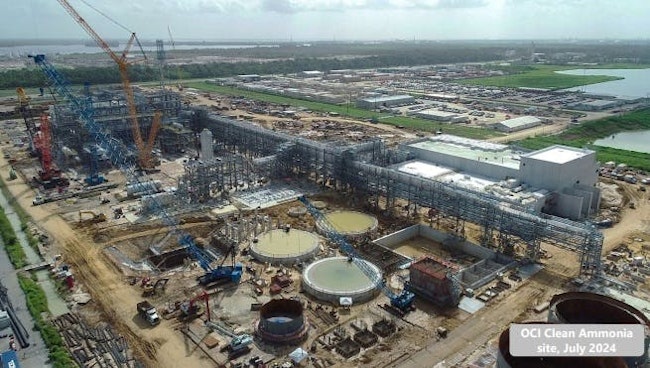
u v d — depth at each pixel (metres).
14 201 145.75
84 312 90.56
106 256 111.81
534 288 97.44
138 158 182.75
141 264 108.94
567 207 130.50
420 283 94.81
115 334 84.19
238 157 156.62
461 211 119.38
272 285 98.12
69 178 166.50
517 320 87.19
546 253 111.94
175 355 79.00
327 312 90.25
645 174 174.12
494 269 105.75
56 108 198.00
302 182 161.75
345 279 99.81
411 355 78.62
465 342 81.62
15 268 106.38
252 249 112.12
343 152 148.12
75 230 125.25
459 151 163.50
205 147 174.62
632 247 115.00
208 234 123.31
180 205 141.25
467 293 95.75
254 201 145.00
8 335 83.56
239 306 92.50
